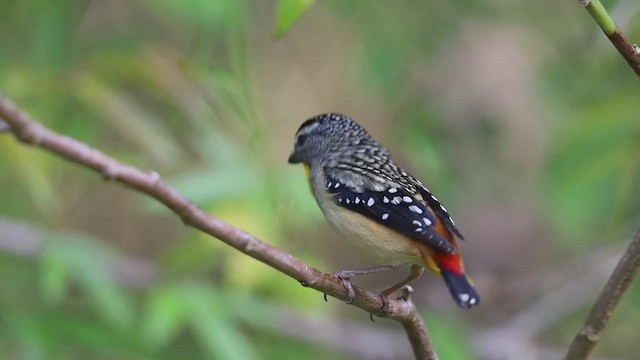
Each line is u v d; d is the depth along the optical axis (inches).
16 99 402.9
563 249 548.7
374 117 543.5
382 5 480.7
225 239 229.9
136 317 442.0
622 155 424.8
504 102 539.8
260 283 432.5
